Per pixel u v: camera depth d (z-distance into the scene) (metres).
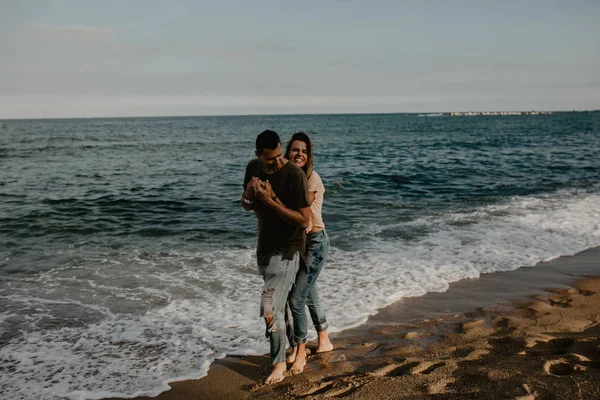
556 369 3.69
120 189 15.30
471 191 14.17
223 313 5.21
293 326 3.97
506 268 6.80
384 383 3.59
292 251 3.59
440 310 5.29
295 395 3.53
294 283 3.84
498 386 3.43
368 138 52.19
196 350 4.37
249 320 5.02
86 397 3.60
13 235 9.05
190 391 3.68
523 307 5.31
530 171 18.72
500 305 5.40
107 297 5.73
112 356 4.26
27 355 4.27
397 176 17.38
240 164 24.28
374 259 7.20
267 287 3.58
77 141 49.53
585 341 4.23
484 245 7.93
